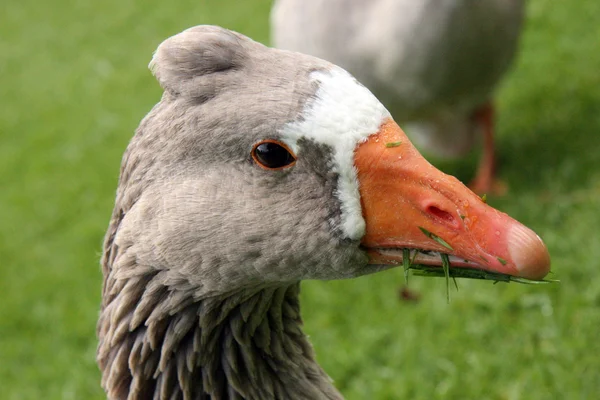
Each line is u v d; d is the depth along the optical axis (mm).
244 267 578
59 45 2150
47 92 1911
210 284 583
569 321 841
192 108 574
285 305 632
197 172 575
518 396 796
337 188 570
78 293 1153
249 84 572
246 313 604
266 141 566
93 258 1215
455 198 566
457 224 565
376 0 974
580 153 1125
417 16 931
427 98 1018
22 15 2420
